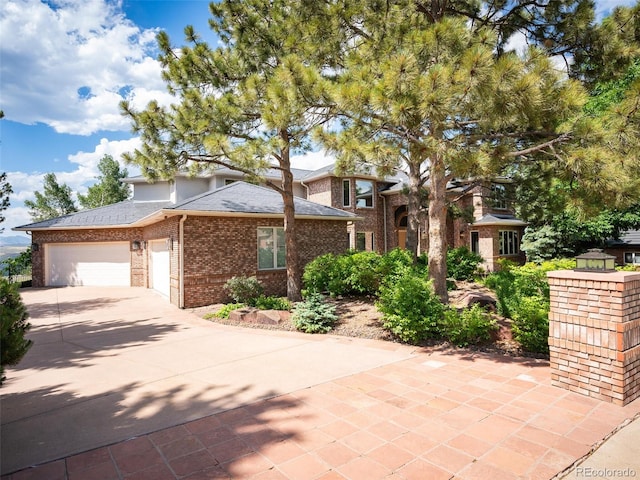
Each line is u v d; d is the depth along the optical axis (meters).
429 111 5.05
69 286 18.66
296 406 4.17
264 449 3.28
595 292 4.26
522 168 9.69
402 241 25.16
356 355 6.16
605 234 17.31
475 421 3.74
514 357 5.89
